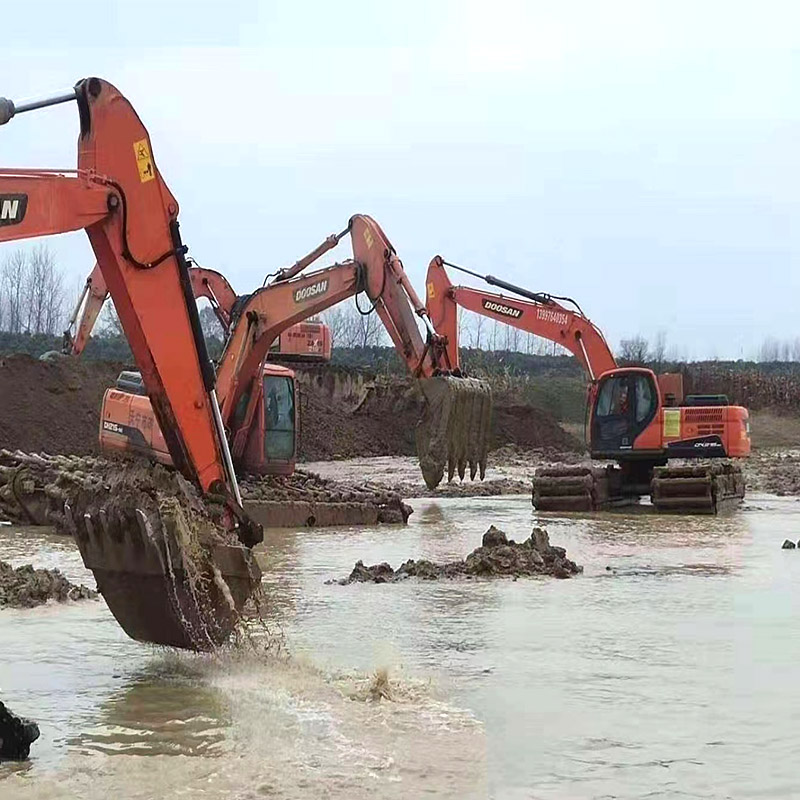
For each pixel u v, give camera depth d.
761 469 40.66
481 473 20.98
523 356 90.31
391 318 21.39
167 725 7.07
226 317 26.42
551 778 6.06
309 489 22.97
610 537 19.22
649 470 27.36
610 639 9.88
